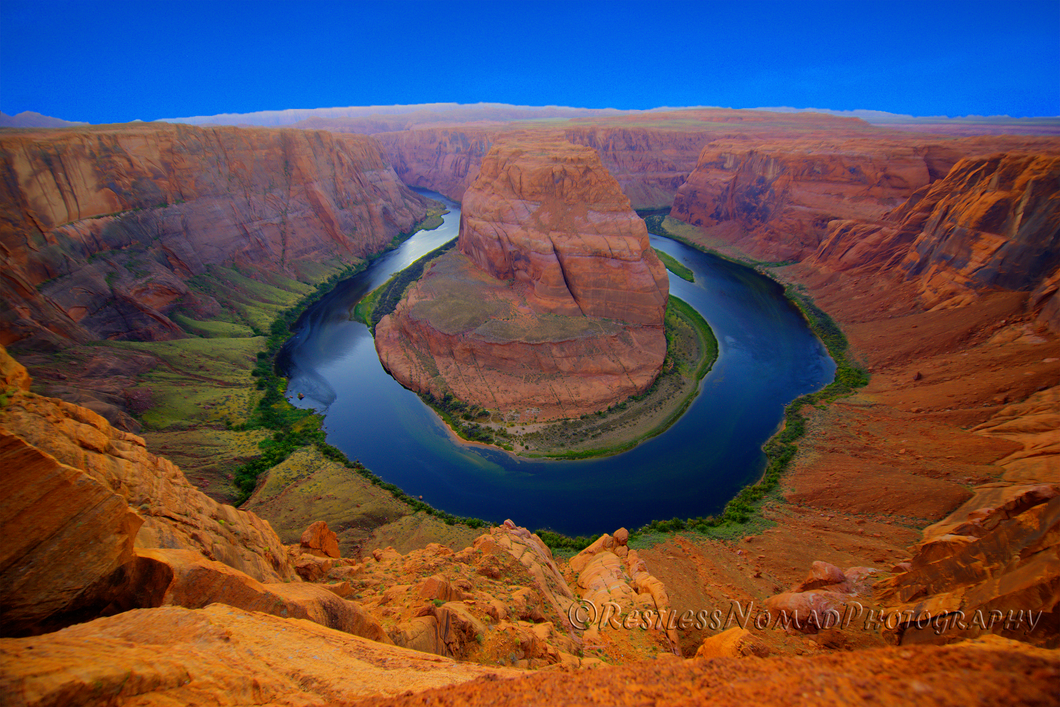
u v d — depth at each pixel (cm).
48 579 962
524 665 1567
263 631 1048
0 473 881
